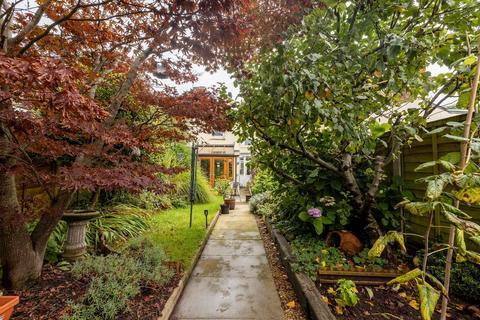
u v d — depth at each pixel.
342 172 2.64
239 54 2.57
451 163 1.17
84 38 2.51
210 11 1.96
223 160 13.69
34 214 2.07
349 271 2.22
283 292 2.32
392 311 1.73
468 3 1.83
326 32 2.19
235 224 5.37
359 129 2.05
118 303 1.75
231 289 2.39
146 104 2.95
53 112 1.43
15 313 1.67
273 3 2.18
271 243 3.94
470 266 1.90
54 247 2.61
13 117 1.36
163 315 1.76
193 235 3.92
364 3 2.04
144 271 2.20
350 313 1.71
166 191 2.41
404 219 2.54
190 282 2.53
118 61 2.89
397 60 1.93
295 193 3.34
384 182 3.00
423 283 1.06
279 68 1.99
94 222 3.46
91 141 2.42
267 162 3.19
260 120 2.61
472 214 1.99
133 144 2.12
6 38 1.81
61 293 1.93
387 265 2.33
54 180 1.82
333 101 1.92
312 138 3.13
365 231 2.76
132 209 4.54
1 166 1.67
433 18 1.95
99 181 1.77
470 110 1.15
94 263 2.22
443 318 1.16
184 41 2.28
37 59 1.18
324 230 3.09
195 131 3.23
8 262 1.97
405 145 2.80
